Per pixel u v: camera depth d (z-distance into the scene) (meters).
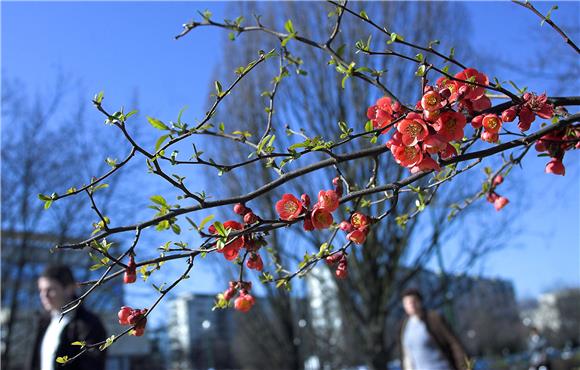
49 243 10.34
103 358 3.39
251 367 31.91
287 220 1.72
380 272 8.69
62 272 3.68
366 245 8.40
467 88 1.74
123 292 10.63
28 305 10.67
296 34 1.95
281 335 13.09
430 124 1.63
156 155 1.60
